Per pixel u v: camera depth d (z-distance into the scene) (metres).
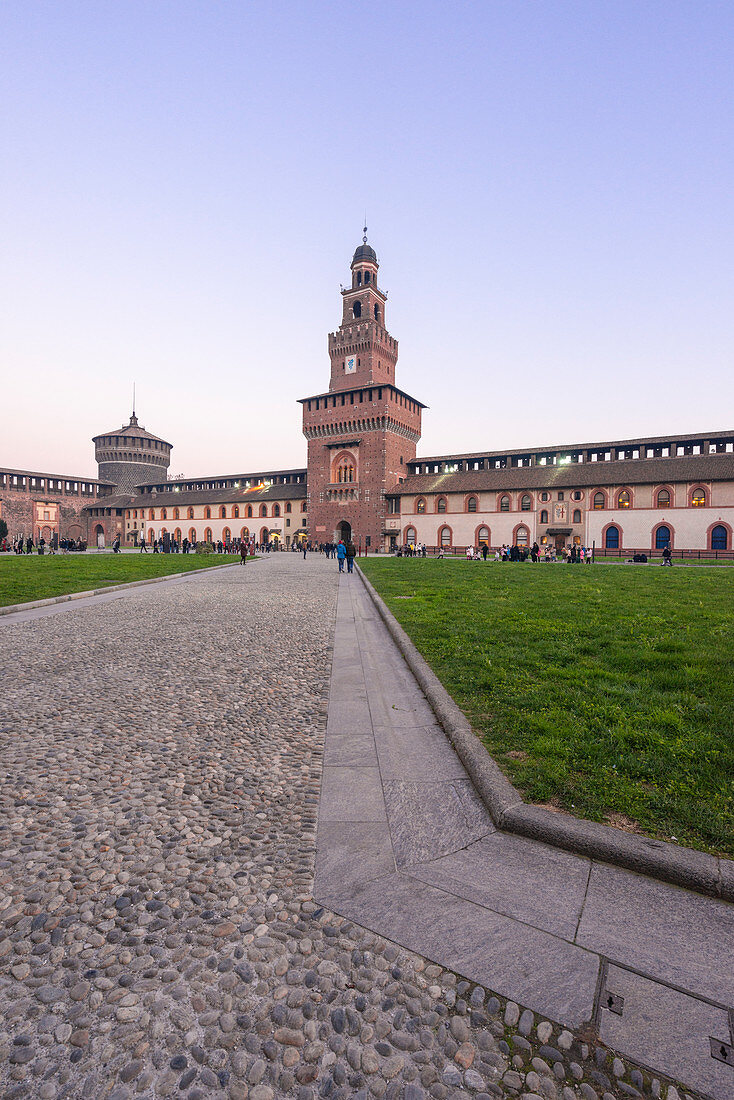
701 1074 1.75
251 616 11.96
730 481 48.34
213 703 5.79
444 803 3.59
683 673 5.97
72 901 2.66
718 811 3.15
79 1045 1.89
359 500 68.25
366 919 2.50
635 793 3.39
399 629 9.39
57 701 5.84
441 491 62.38
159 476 107.38
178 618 11.65
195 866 2.96
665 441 56.25
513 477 61.00
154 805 3.65
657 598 13.76
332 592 17.30
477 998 2.05
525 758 3.98
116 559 39.50
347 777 4.01
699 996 2.03
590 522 54.59
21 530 83.81
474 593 15.56
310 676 6.88
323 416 71.75
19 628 10.33
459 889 2.69
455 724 4.64
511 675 6.12
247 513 82.25
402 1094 1.71
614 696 5.30
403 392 69.69
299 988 2.13
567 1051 1.84
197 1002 2.07
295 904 2.63
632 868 2.81
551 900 2.59
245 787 3.91
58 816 3.49
